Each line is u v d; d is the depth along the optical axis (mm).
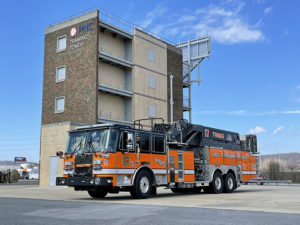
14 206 10578
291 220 7672
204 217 8094
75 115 32938
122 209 9625
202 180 17766
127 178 13680
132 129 14195
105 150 13148
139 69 37000
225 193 18844
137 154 14195
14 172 43906
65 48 34625
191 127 17734
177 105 41719
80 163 13703
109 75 35375
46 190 22234
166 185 15477
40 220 7664
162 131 17328
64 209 9695
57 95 34469
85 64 32969
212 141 18922
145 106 37188
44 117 35031
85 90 32594
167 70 40969
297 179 48594
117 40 36719
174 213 8773
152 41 39219
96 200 13492
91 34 32969
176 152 16328
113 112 35406
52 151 28812
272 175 50438
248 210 9641
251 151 22125
